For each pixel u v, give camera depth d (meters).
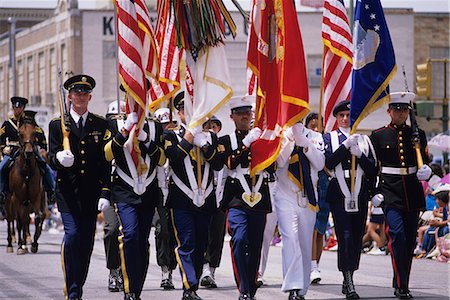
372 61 26.41
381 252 42.00
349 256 26.03
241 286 24.11
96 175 23.75
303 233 24.59
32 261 37.91
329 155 25.89
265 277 32.00
